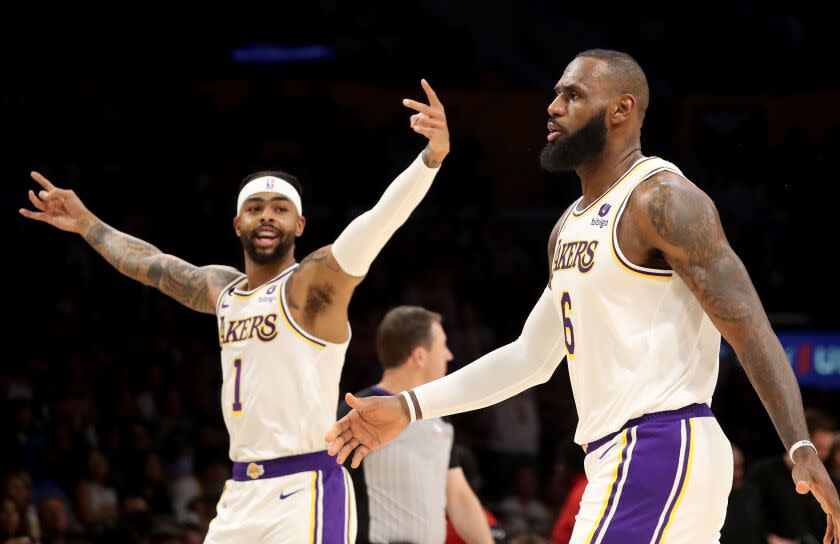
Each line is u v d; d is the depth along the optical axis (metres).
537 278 26.52
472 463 10.81
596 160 6.50
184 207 25.64
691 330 6.12
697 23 31.72
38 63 27.48
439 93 30.41
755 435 21.67
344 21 30.69
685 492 5.95
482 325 24.77
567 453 16.75
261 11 30.12
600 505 6.07
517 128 30.55
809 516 13.30
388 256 25.42
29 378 20.03
